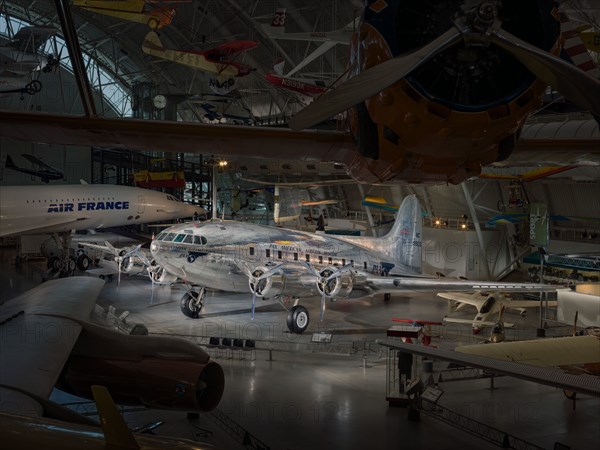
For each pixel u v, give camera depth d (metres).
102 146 10.33
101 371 9.06
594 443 13.08
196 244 23.62
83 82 8.52
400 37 6.68
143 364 9.04
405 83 6.33
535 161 10.34
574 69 5.64
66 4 7.48
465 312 27.53
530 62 5.88
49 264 35.69
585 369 15.60
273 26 34.91
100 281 12.21
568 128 18.23
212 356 19.08
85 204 36.28
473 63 6.61
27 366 7.25
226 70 39.75
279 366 18.25
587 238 32.62
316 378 17.17
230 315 25.41
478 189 35.88
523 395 16.16
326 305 28.22
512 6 6.53
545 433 13.59
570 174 28.48
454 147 6.75
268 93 49.16
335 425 13.76
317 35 26.98
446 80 6.71
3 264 38.94
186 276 24.02
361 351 20.11
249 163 42.88
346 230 42.62
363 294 23.69
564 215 34.09
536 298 29.77
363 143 7.03
